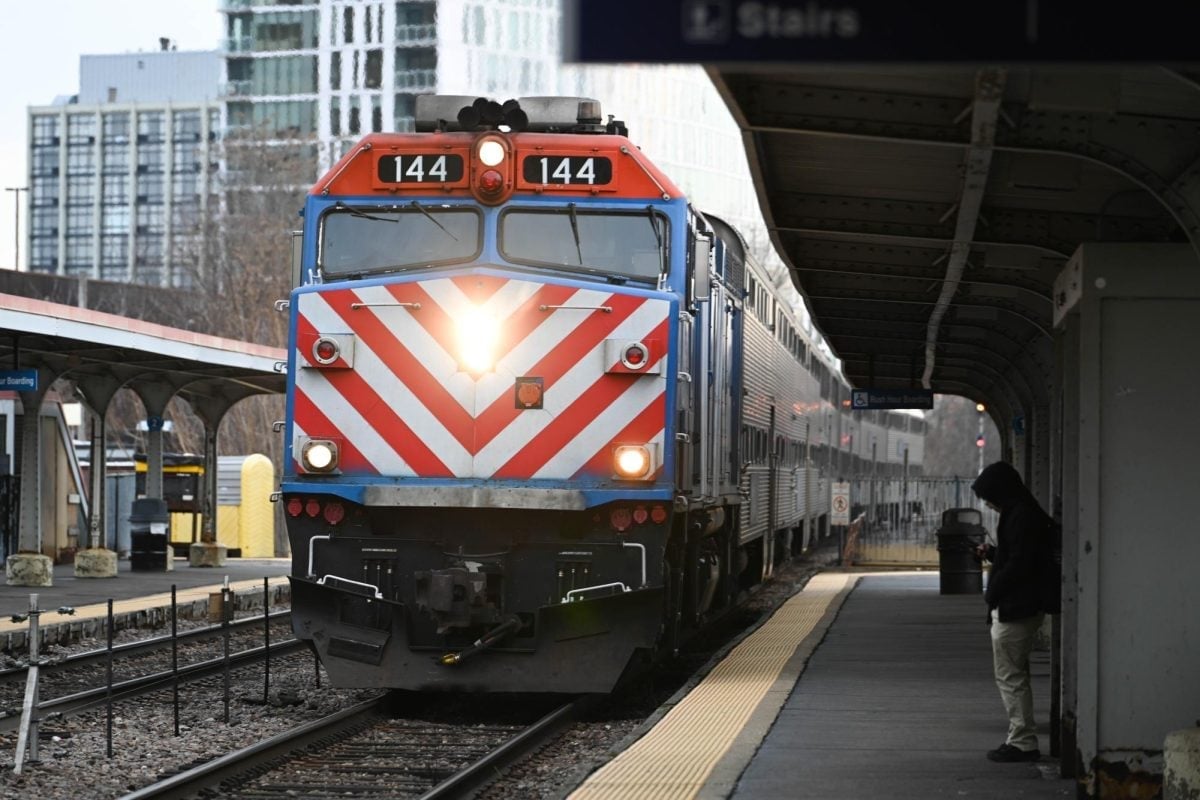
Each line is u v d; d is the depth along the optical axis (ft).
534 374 82.69
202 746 76.74
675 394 82.48
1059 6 30.81
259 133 543.39
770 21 31.27
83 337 148.15
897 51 31.09
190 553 206.08
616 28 31.48
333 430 83.66
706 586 109.60
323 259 86.02
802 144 64.59
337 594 83.35
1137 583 53.47
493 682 81.92
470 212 85.30
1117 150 49.47
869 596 163.73
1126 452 53.42
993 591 63.87
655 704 92.53
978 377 165.07
